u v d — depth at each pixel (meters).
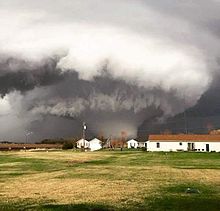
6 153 134.50
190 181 46.22
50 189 40.50
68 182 46.66
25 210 29.19
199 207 29.88
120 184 44.09
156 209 29.33
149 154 117.44
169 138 154.12
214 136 154.62
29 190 39.88
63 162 85.44
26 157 105.75
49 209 29.45
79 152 142.00
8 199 34.06
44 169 67.88
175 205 30.67
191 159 92.56
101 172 59.50
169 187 40.91
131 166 71.88
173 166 71.25
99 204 31.27
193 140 152.75
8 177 54.25
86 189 40.16
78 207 29.98
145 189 39.66
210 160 88.50
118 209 29.48
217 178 49.69
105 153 130.25
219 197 34.19
